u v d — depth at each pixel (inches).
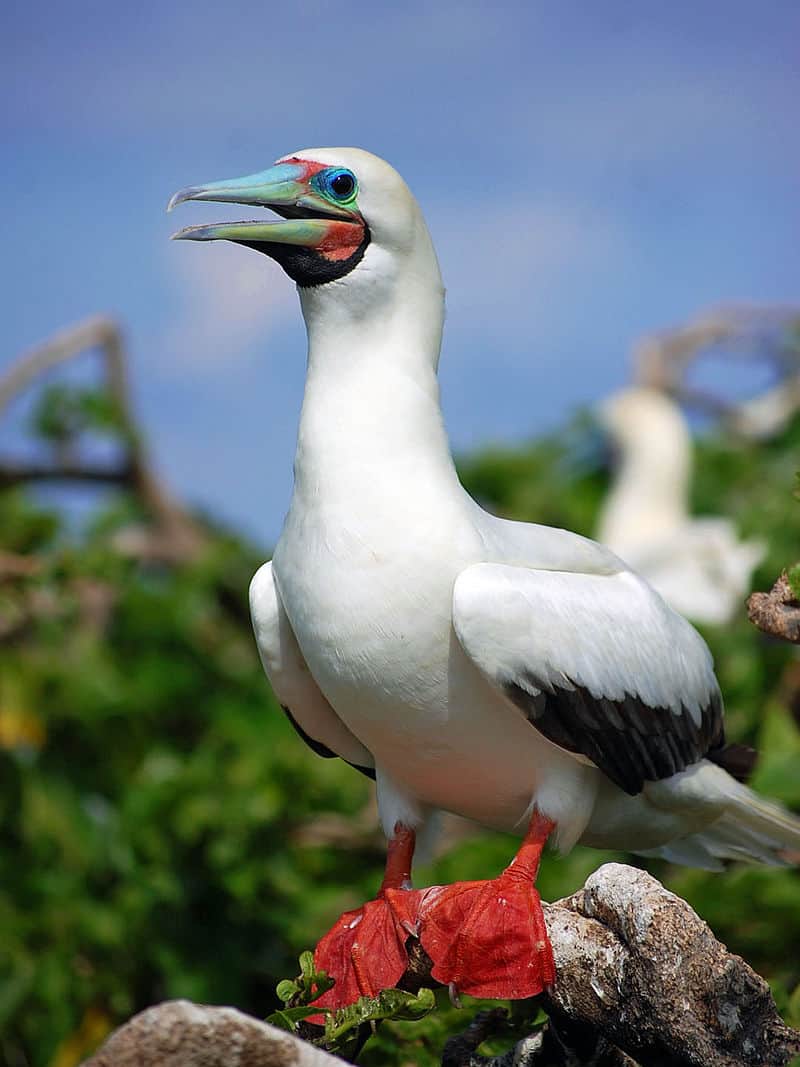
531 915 227.0
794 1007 248.5
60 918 405.4
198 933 400.5
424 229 257.1
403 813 265.3
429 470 245.1
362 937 243.1
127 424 535.8
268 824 400.2
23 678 431.5
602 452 692.1
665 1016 195.6
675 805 269.9
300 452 250.2
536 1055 219.5
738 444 668.1
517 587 239.0
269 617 261.1
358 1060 248.5
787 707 380.5
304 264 253.4
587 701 244.2
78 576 445.1
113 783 442.9
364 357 251.6
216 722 459.8
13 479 530.9
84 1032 397.7
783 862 283.7
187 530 553.9
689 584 527.2
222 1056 175.0
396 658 239.8
